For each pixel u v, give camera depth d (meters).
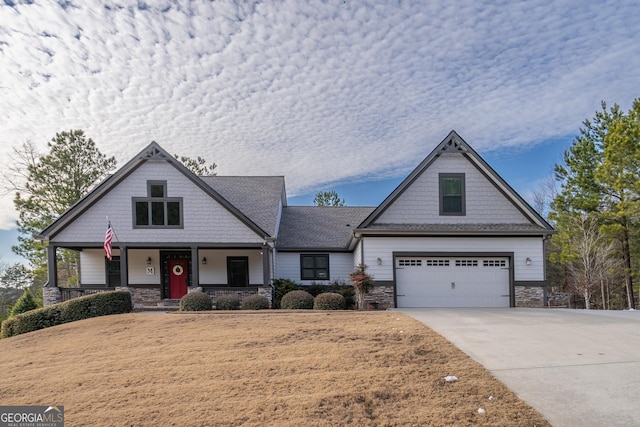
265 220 18.67
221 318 11.66
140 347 8.36
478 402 4.99
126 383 6.10
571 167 24.25
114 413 5.01
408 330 9.00
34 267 28.62
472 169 16.94
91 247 17.70
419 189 16.83
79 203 16.72
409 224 16.67
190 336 9.15
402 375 5.91
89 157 27.34
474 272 16.33
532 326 9.70
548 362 6.54
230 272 19.48
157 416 4.87
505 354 7.02
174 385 5.89
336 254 20.47
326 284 19.98
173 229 17.12
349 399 5.11
